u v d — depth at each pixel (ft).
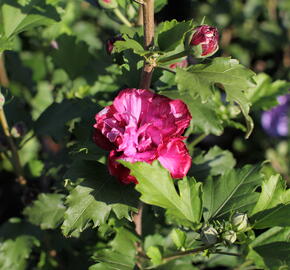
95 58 2.77
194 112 2.19
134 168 1.89
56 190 2.51
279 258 1.87
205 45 1.93
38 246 2.69
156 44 2.14
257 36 4.21
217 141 3.86
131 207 1.99
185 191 1.96
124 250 2.32
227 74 1.94
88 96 2.55
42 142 3.36
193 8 3.72
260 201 1.95
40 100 3.05
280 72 4.10
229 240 1.92
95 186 2.02
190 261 2.32
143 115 1.97
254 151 3.86
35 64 3.37
